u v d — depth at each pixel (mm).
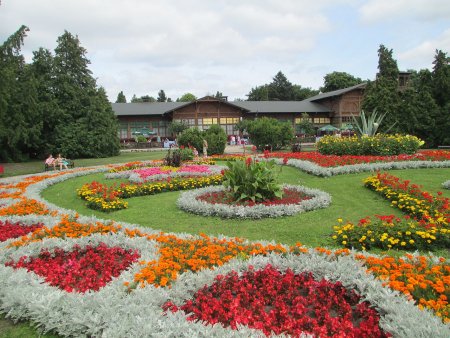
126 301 3566
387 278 3840
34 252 5336
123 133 41438
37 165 23531
